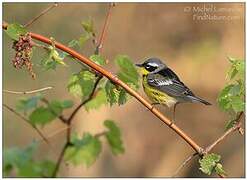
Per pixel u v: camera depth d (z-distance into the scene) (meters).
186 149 15.90
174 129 5.36
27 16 14.48
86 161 5.04
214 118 15.70
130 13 15.01
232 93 5.47
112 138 5.15
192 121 15.84
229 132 5.48
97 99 5.60
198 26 14.92
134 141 15.75
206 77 14.88
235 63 5.48
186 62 14.90
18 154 4.49
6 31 5.18
